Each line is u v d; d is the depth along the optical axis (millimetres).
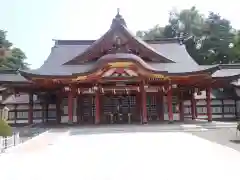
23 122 37969
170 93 31078
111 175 9258
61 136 21578
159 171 9734
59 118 33969
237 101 39750
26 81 32375
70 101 30594
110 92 32156
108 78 29969
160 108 33812
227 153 13312
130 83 31438
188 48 66000
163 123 29984
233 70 39812
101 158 12289
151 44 38719
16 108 38375
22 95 39219
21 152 14445
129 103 34031
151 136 20938
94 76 29500
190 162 11258
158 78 30391
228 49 60969
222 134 22125
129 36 31609
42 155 13477
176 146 15703
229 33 62719
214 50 63312
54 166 10906
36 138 20406
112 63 28656
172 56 36031
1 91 37188
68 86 30531
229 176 8992
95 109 31203
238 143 17312
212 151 13914
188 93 35875
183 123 29625
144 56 32781
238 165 10641
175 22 72062
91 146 16188
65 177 9172
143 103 30094
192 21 69562
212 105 40000
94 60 33000
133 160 11727
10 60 77625
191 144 16469
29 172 10008
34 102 37688
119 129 25219
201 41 66312
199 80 31141
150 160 11703
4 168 10727
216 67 28875
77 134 23109
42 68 32250
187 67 32281
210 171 9688
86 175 9336
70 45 38656
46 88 33031
